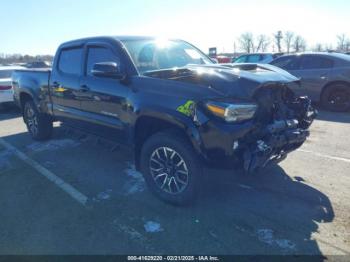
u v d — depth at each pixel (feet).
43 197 12.03
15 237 9.52
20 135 21.72
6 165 15.61
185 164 10.23
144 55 12.71
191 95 9.62
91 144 18.67
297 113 11.64
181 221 10.09
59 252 8.79
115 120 12.65
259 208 10.71
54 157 16.56
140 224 10.02
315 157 15.34
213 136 9.26
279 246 8.71
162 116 10.17
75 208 11.13
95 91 13.37
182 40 15.56
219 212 10.54
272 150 10.01
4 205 11.50
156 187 11.43
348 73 25.41
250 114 9.48
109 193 12.21
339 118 23.91
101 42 13.50
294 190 11.96
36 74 18.39
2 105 29.99
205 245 8.89
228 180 12.95
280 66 29.66
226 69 10.78
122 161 15.67
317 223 9.72
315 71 27.17
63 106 16.30
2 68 32.22
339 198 11.22
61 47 16.42
